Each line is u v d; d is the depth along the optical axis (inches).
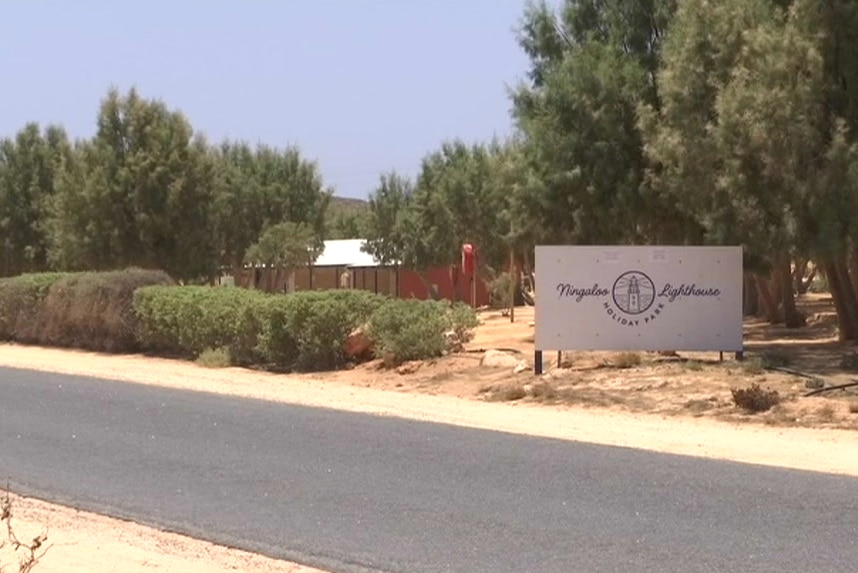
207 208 2028.8
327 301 1107.3
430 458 609.9
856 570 384.8
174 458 620.1
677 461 595.2
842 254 928.9
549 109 1228.5
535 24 1326.3
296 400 885.2
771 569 386.6
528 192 1258.0
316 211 2768.2
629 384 877.2
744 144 922.1
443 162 2667.3
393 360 1069.1
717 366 925.2
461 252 2508.6
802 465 583.2
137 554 425.7
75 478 568.7
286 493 526.6
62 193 1996.8
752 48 935.7
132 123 1984.5
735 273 947.3
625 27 1255.5
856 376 884.0
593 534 439.2
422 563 402.3
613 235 1237.1
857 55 921.5
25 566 360.8
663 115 1107.3
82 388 965.8
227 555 423.5
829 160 890.7
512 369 989.2
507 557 408.2
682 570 386.9
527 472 567.2
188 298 1257.4
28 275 1589.6
